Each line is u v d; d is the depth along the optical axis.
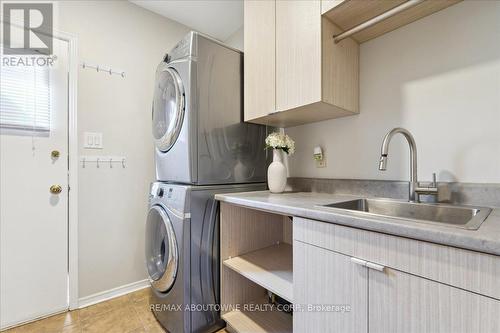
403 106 1.22
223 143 1.52
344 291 0.78
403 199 1.20
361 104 1.39
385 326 0.68
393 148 1.26
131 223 1.99
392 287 0.66
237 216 1.52
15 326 1.50
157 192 1.59
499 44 0.95
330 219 0.81
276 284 1.15
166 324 1.44
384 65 1.29
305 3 1.21
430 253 0.59
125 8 2.00
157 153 1.70
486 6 0.98
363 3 1.06
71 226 1.71
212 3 2.05
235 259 1.47
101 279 1.83
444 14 1.09
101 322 1.54
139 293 1.94
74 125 1.74
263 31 1.46
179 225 1.32
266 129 1.80
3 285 1.49
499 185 0.93
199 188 1.37
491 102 0.96
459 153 1.04
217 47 1.51
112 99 1.91
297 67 1.25
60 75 1.69
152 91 2.13
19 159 1.55
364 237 0.73
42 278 1.61
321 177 1.62
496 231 0.57
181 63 1.43
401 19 1.17
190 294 1.32
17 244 1.53
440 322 0.57
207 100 1.44
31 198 1.58
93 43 1.83
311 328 0.89
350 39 1.33
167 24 2.24
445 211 0.99
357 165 1.42
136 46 2.04
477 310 0.52
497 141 0.95
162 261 1.47
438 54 1.11
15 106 1.54
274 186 1.55
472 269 0.53
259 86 1.48
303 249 0.92
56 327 1.49
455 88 1.05
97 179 1.83
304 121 1.64
